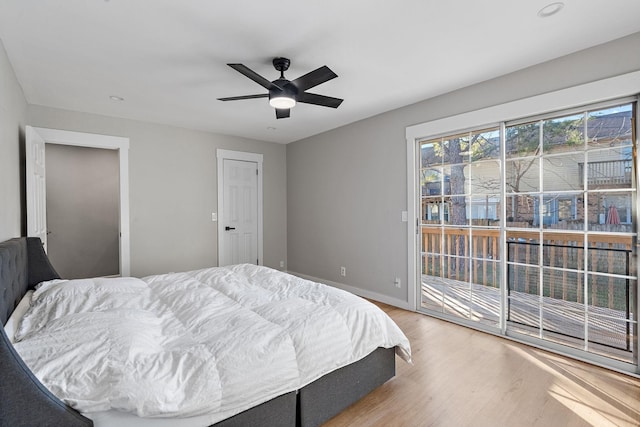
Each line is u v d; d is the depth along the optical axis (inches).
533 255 106.6
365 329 74.6
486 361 94.3
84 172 189.8
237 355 56.3
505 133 111.7
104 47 87.0
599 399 75.4
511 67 102.4
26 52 89.1
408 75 107.8
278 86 88.8
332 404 68.7
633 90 83.4
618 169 89.4
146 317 68.4
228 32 80.2
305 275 201.3
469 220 122.6
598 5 71.1
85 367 47.7
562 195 100.0
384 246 151.9
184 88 116.6
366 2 69.0
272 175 210.5
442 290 131.6
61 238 183.8
